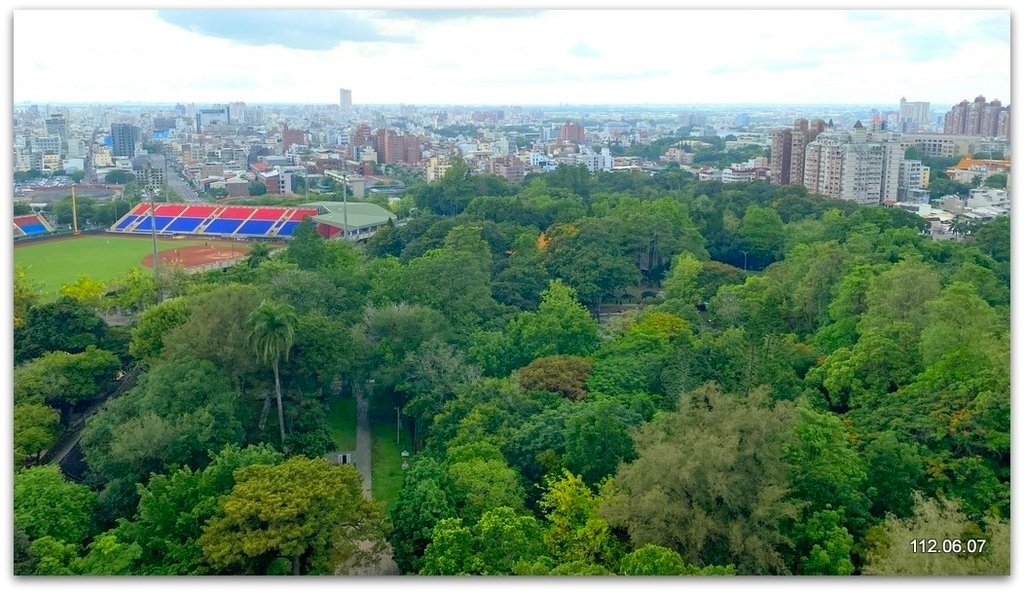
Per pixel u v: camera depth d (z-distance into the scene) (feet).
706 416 255.29
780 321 445.78
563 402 337.11
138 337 391.45
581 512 262.26
